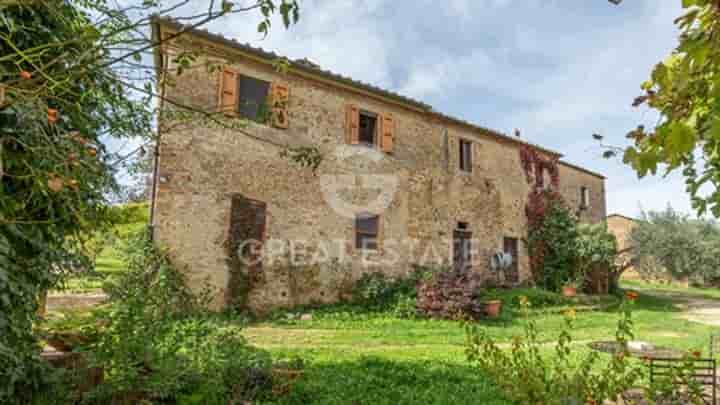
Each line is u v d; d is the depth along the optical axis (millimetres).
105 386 3059
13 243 2549
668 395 2811
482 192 13500
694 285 20734
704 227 19078
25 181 2457
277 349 6070
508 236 13984
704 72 1204
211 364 3623
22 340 2676
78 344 3318
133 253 7211
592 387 2672
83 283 3646
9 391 2541
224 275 8430
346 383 4445
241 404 3633
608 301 13664
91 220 3031
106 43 1822
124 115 2949
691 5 1044
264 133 9273
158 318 3535
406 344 6984
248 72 9172
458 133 13203
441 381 4719
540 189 15430
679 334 9039
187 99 8281
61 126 2609
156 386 3162
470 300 9516
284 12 1854
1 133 2191
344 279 10109
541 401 2627
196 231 8227
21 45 2328
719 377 4820
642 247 19312
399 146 11648
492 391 4312
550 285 14586
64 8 2471
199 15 1782
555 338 7922
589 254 14148
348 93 10773
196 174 8375
